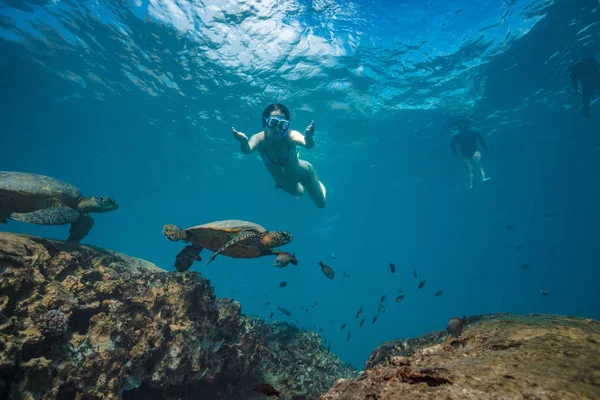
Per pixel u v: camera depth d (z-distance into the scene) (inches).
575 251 3619.6
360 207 1744.6
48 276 175.3
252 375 253.6
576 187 1624.0
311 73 670.5
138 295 198.7
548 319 84.0
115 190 1450.5
